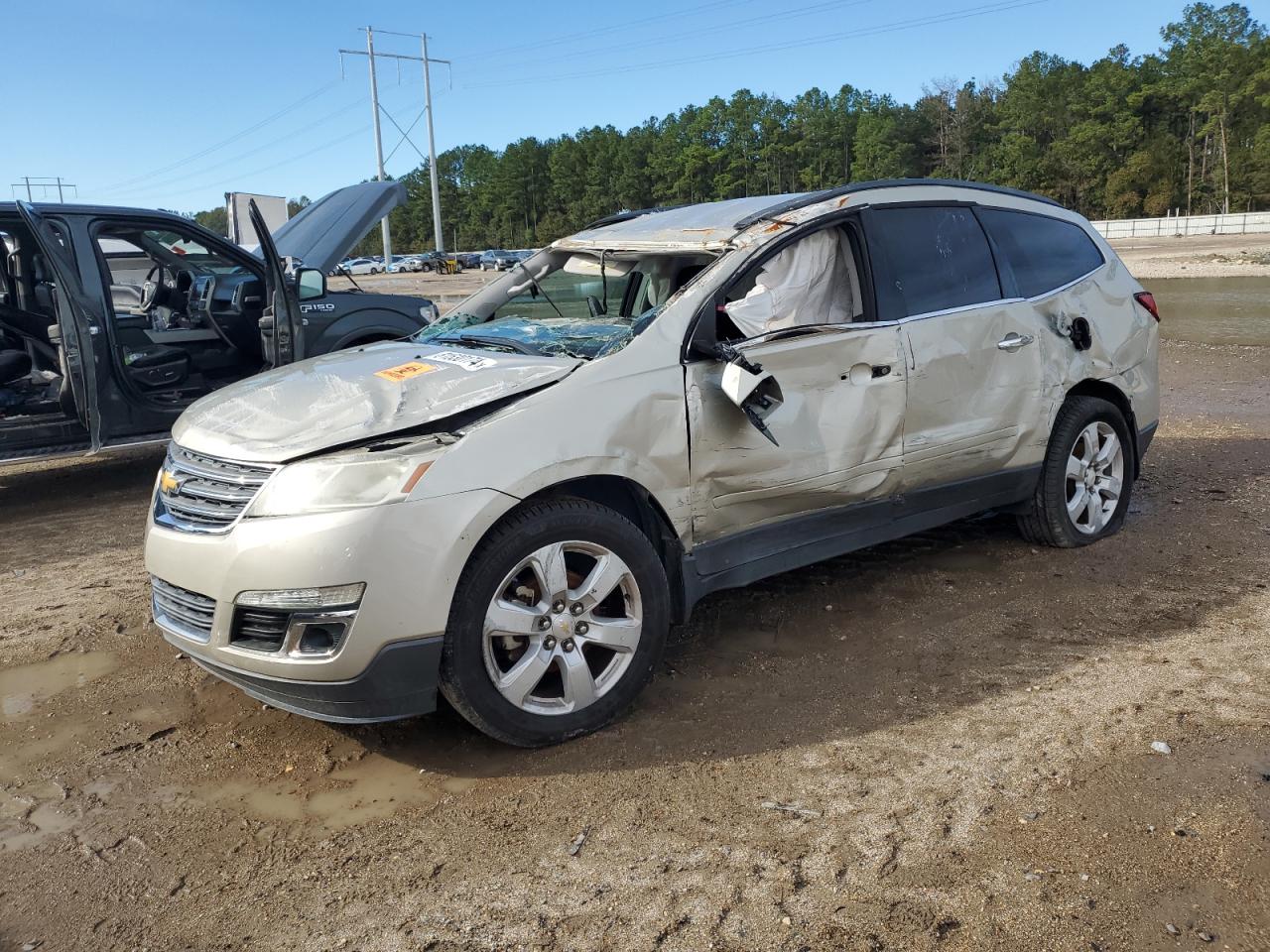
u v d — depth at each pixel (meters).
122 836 2.96
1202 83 101.50
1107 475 5.35
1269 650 3.94
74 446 6.64
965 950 2.37
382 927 2.53
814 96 121.69
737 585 3.90
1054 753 3.23
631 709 3.64
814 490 3.99
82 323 6.40
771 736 3.42
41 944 2.50
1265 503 5.94
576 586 3.45
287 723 3.65
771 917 2.51
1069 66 112.00
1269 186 95.44
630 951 2.41
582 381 3.43
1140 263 37.03
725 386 3.56
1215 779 3.03
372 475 3.04
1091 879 2.60
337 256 8.23
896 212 4.41
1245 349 13.04
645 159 129.62
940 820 2.88
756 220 4.06
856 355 4.07
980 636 4.20
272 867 2.80
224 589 3.09
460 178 154.25
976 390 4.52
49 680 4.04
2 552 5.76
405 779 3.24
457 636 3.11
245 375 7.77
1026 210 5.03
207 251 7.64
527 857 2.79
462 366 3.64
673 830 2.89
